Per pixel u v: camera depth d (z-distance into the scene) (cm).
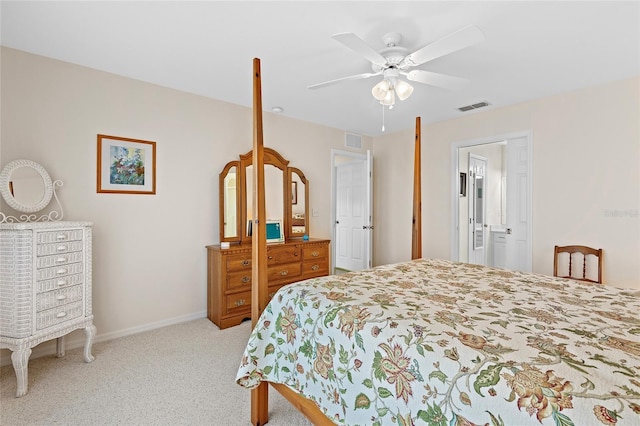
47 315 200
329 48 222
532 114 323
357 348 113
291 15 183
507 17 183
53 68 239
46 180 231
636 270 264
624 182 270
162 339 267
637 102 263
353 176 510
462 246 428
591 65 245
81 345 252
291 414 171
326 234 433
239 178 338
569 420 67
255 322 168
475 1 169
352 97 317
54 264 205
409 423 94
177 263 305
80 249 221
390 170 469
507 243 349
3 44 218
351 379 114
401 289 153
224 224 327
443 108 351
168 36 207
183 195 307
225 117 335
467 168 435
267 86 291
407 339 102
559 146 306
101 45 220
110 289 267
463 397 82
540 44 213
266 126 369
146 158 284
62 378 204
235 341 265
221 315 293
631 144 266
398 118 393
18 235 189
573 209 298
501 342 94
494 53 226
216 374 211
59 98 242
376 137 490
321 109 357
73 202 248
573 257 301
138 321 282
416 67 247
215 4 174
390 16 183
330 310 130
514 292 149
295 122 396
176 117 301
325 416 127
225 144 335
